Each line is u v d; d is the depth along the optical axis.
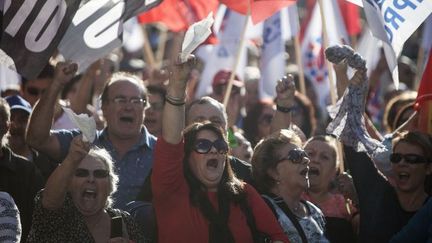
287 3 19.11
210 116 16.81
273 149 15.71
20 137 17.95
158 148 14.48
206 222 14.55
